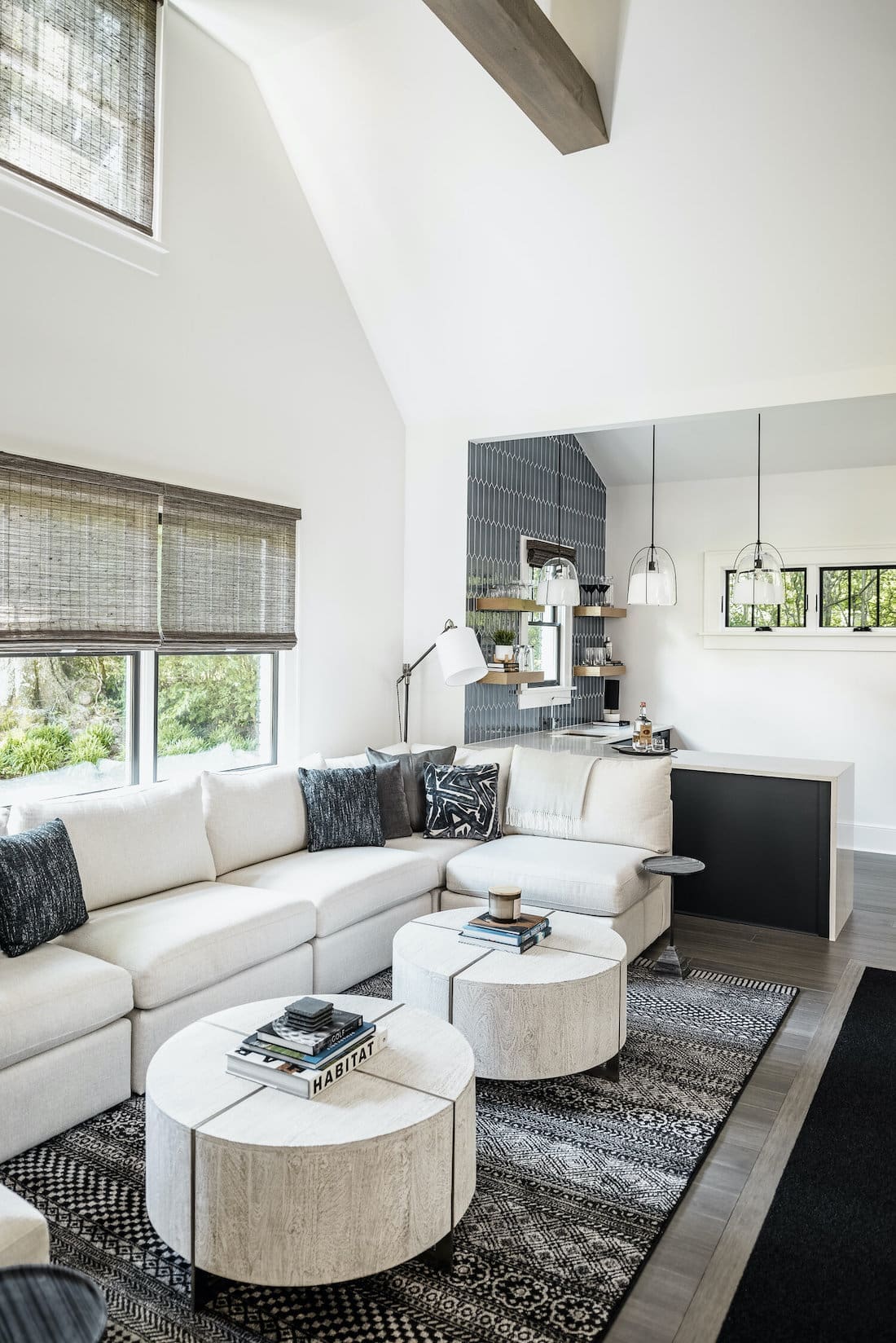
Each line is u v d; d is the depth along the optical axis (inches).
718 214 154.7
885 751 251.1
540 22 127.0
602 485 291.3
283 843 156.3
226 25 157.6
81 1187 89.3
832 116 135.4
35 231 129.6
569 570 211.3
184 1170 73.3
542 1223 84.4
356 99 164.2
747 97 137.5
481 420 209.0
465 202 171.3
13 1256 60.3
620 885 145.6
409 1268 78.4
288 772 163.5
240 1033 90.5
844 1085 112.2
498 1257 79.6
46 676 136.1
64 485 133.0
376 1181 71.9
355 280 195.5
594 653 276.7
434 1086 80.4
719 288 165.5
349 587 200.1
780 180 146.2
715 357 176.7
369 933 144.9
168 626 151.5
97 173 142.1
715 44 132.8
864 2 121.3
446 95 155.8
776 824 177.8
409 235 181.9
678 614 280.8
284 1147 70.4
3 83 128.2
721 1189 90.4
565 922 128.0
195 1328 71.3
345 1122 74.0
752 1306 73.9
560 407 199.3
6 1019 91.7
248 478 170.7
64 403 134.2
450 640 191.0
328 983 136.3
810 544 260.5
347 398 199.0
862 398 168.7
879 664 251.9
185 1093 78.7
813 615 260.8
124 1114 103.4
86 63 139.9
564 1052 105.7
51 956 105.7
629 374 187.5
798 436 248.4
